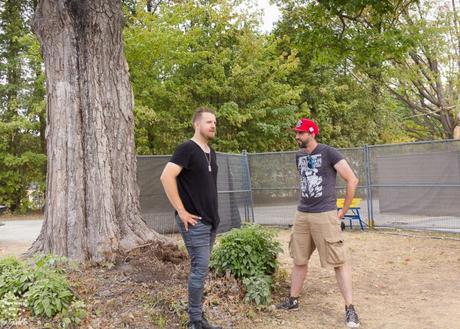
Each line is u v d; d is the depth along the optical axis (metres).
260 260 5.39
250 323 4.54
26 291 4.38
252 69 19.66
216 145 19.59
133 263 5.43
